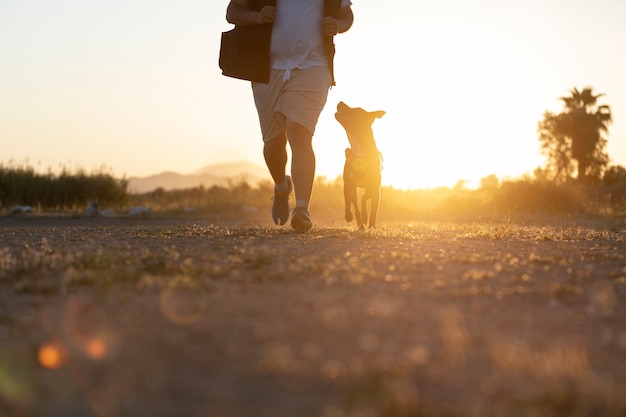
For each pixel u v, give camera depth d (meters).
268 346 2.12
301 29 6.23
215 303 2.77
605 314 2.64
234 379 1.80
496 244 5.49
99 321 2.45
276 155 6.82
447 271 3.74
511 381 1.81
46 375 1.83
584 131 37.56
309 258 4.02
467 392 1.72
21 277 3.41
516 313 2.66
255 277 3.40
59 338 2.21
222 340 2.19
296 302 2.80
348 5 6.57
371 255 4.36
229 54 6.50
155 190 24.94
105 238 5.73
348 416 1.53
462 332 2.32
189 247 4.80
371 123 8.08
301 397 1.67
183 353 2.04
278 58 6.32
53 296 2.93
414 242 5.50
